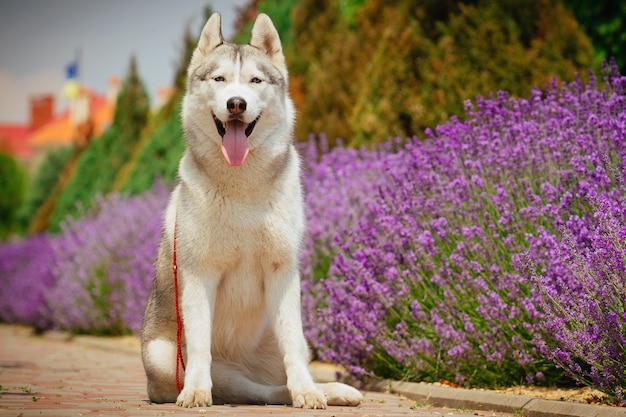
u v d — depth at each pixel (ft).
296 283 17.92
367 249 23.22
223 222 17.33
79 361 34.58
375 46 40.91
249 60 17.92
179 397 16.90
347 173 28.37
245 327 18.52
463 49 32.53
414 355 22.06
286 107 18.51
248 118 17.02
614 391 16.84
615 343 16.63
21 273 67.05
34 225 102.47
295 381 17.16
